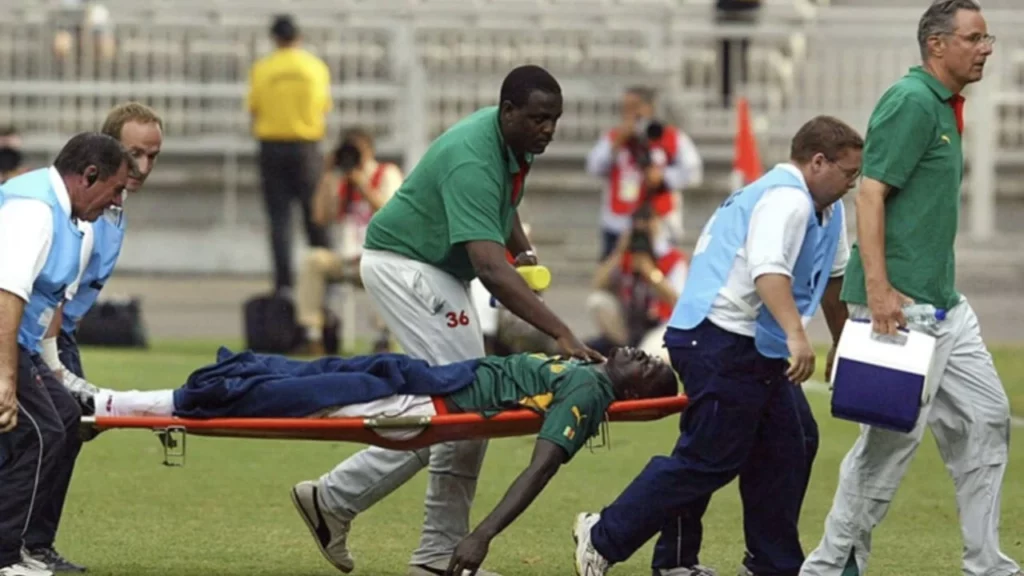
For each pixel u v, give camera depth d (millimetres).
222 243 82438
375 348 59938
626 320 57156
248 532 32438
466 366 26922
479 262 26891
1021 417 48625
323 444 42375
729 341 26203
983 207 84875
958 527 33875
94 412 27016
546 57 87375
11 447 25875
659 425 46469
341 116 83875
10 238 25250
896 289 26219
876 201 25766
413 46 86250
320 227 62469
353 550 31234
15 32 84625
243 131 85312
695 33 86812
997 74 86562
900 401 25156
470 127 27453
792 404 27516
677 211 67312
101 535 31875
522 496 25812
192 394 26625
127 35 85375
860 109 85875
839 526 26672
